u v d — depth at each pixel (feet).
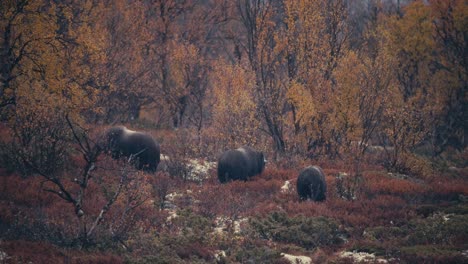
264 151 421.59
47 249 205.16
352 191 321.52
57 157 299.79
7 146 299.38
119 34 495.82
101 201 264.31
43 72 327.47
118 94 505.66
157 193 295.69
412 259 217.77
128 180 271.90
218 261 214.28
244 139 415.03
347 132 393.91
